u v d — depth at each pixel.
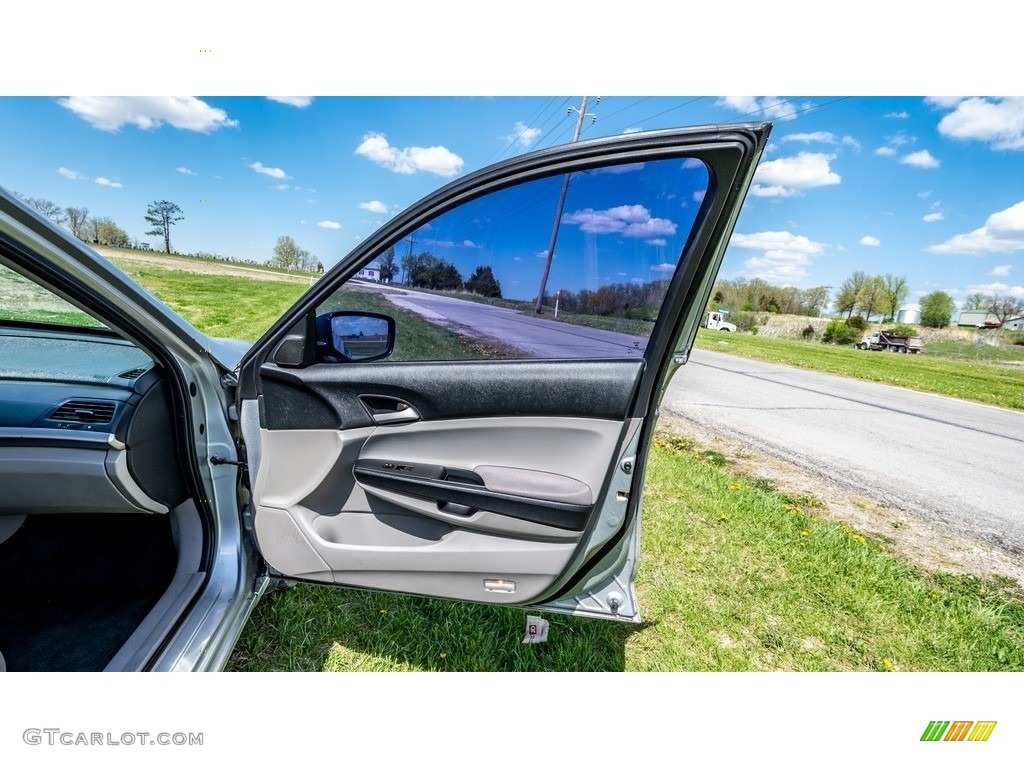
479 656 1.76
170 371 1.42
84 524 1.62
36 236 0.99
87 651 1.44
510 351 1.33
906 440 5.58
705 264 1.12
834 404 7.48
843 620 2.11
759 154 1.02
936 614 2.18
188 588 1.48
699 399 7.18
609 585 1.43
